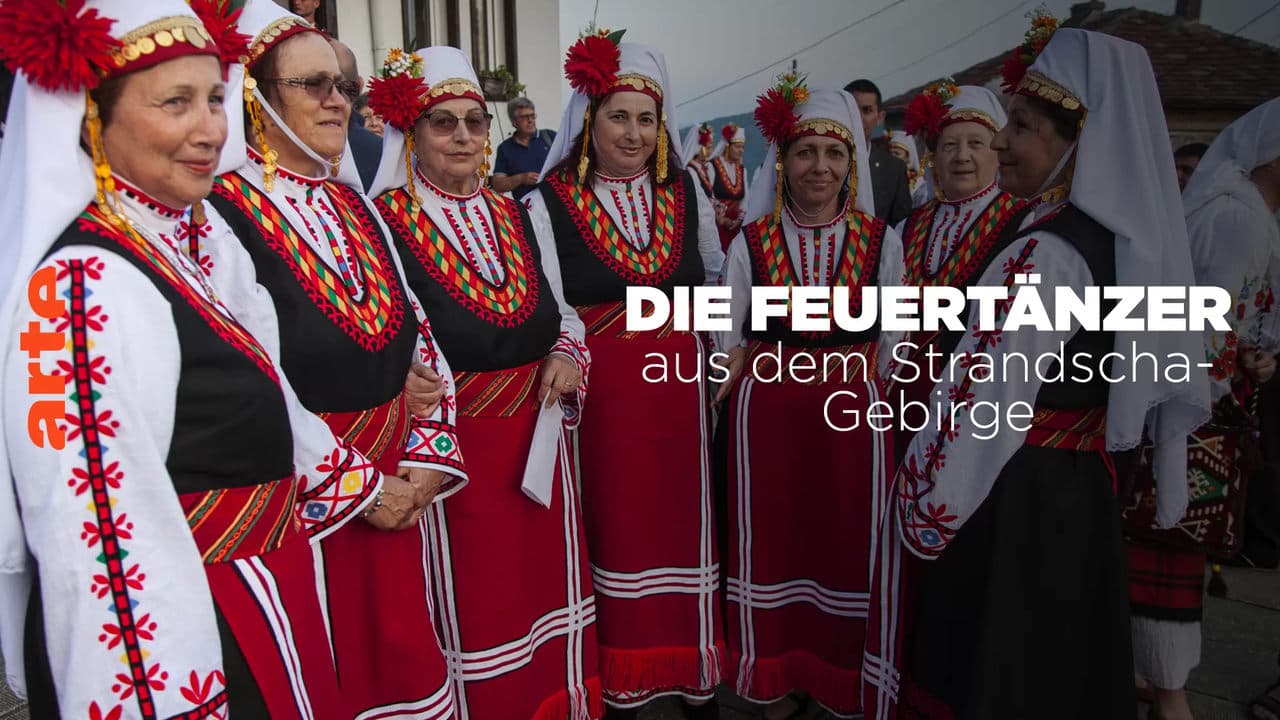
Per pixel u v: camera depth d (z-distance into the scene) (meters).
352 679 1.66
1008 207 2.65
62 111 1.02
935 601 1.75
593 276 2.34
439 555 1.99
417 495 1.69
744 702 2.73
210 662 1.05
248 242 1.50
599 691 2.35
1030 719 1.67
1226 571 3.55
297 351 1.51
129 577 0.99
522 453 2.03
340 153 1.66
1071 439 1.65
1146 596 2.25
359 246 1.69
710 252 2.65
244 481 1.15
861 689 2.17
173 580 1.02
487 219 2.09
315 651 1.27
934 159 2.82
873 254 2.43
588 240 2.35
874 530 2.37
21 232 1.00
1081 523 1.65
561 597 2.21
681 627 2.45
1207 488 2.18
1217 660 2.82
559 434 2.17
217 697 1.06
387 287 1.70
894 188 4.61
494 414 1.99
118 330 1.00
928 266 2.80
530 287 2.09
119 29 1.03
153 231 1.15
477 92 2.01
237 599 1.13
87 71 0.98
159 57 1.04
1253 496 3.47
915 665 1.82
